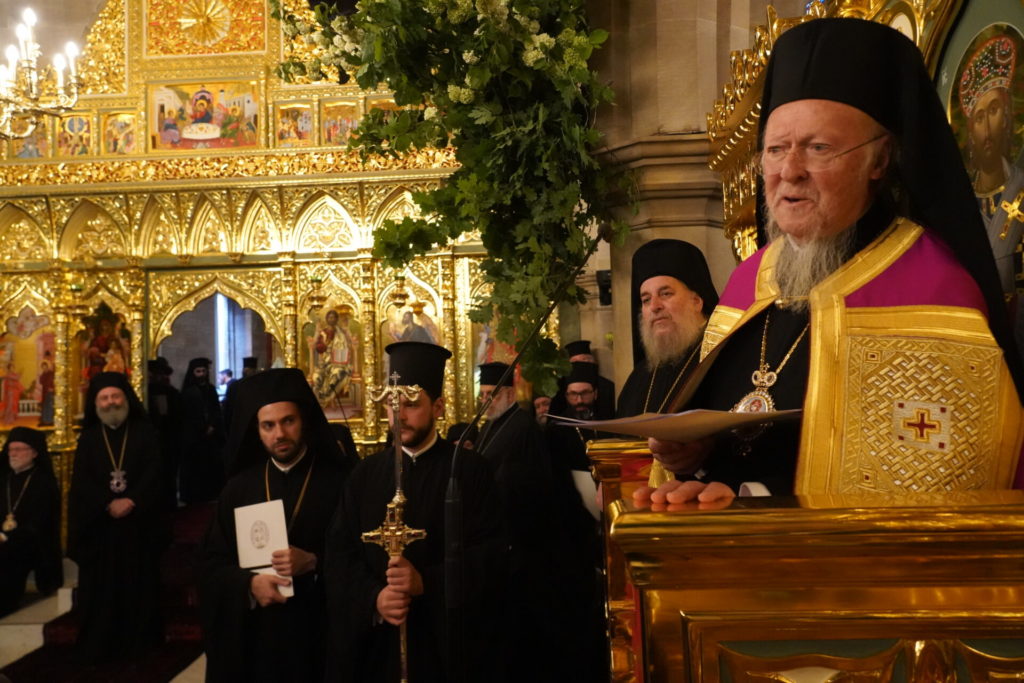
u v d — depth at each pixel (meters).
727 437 1.51
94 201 9.23
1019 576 0.93
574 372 5.44
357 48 3.27
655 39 3.56
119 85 9.44
